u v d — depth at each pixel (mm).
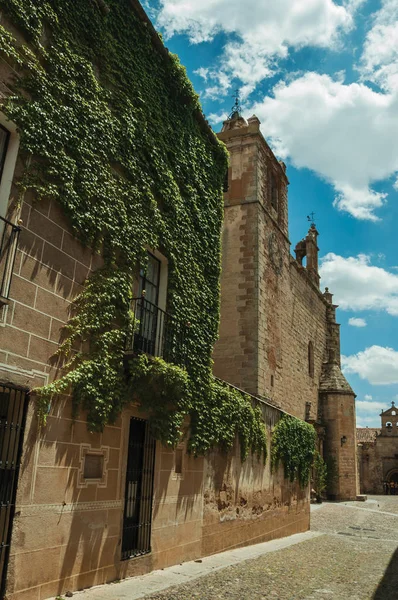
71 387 7824
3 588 6301
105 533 8359
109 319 8758
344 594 9039
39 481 7066
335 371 38562
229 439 13344
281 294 27188
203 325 12383
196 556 11477
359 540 17891
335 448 36844
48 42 8133
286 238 28766
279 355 25594
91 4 9188
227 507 13328
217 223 13758
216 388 12867
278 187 28156
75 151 8359
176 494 10812
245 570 10703
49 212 7738
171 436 10273
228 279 23875
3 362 6660
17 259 7043
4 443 6715
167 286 11117
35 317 7277
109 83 9625
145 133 10547
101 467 8445
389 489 58906
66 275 7996
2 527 6480
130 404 9312
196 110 12984
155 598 7770
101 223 8812
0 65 7152
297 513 19453
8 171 7137
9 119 7121
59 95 8148
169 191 11242
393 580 10461
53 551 7207
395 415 60875
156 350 10477
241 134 25719
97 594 7566
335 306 41969
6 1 7320
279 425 18031
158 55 11484
